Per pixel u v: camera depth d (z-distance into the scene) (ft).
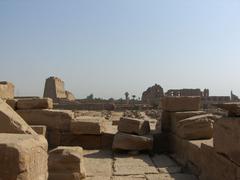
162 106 48.91
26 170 12.85
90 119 48.91
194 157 33.14
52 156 27.37
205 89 180.24
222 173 25.22
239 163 22.07
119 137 43.04
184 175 32.27
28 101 48.11
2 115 21.15
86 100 183.32
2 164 12.53
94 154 43.21
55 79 158.61
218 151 25.84
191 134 37.65
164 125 48.06
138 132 43.62
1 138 13.94
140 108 144.25
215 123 26.78
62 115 47.60
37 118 47.65
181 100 45.78
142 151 43.19
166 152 46.37
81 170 27.53
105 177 31.50
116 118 86.58
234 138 22.91
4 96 55.01
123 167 35.55
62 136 47.42
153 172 33.42
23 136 15.02
